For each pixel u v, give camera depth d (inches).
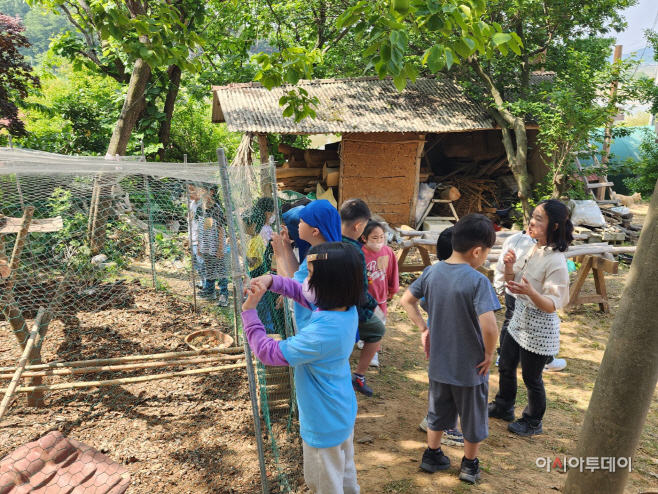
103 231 204.4
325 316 86.3
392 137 416.5
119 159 240.1
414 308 128.8
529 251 148.2
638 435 92.7
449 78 477.7
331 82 454.0
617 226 426.0
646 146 537.3
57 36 490.6
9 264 146.2
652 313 86.4
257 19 597.6
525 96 437.7
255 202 148.4
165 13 209.3
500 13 407.2
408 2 124.3
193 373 163.0
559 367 202.1
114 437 138.9
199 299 249.6
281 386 150.2
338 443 90.9
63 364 151.6
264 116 397.1
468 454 122.7
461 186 480.4
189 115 677.9
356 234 152.6
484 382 116.5
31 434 137.6
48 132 515.2
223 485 120.4
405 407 164.7
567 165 388.8
